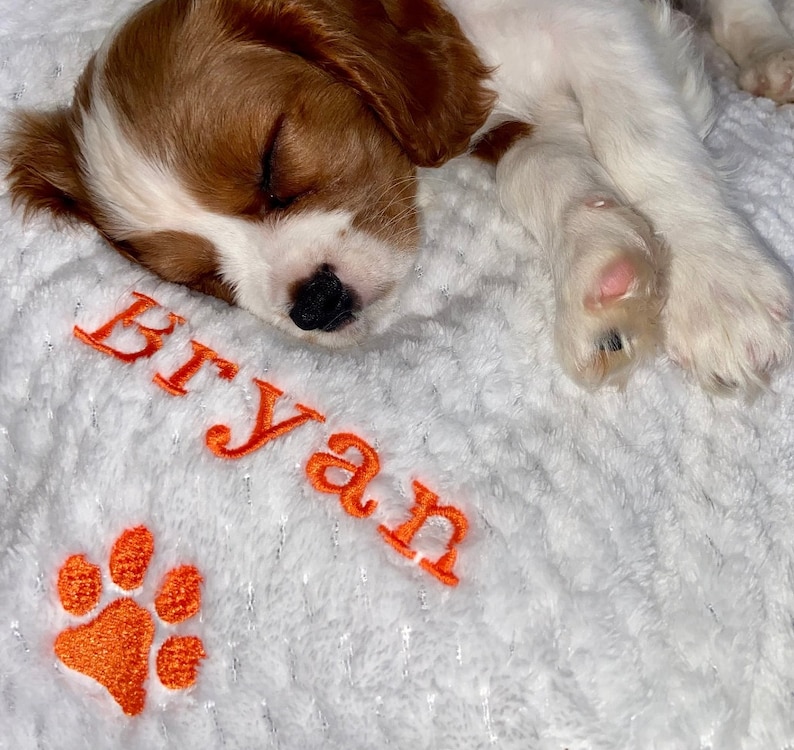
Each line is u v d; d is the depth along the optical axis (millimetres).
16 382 205
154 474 183
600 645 164
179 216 226
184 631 171
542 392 197
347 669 164
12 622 177
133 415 190
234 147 216
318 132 223
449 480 180
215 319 212
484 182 252
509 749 159
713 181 217
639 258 194
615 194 218
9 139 249
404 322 221
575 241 203
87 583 177
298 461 181
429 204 242
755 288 195
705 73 264
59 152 242
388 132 238
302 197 224
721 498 181
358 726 161
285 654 166
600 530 176
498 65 250
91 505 182
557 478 182
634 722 161
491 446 186
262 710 164
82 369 200
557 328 200
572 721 159
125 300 214
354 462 181
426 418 188
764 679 167
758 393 192
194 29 221
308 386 193
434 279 226
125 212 230
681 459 187
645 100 230
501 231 233
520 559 171
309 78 225
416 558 171
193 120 217
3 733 171
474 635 164
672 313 199
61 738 171
